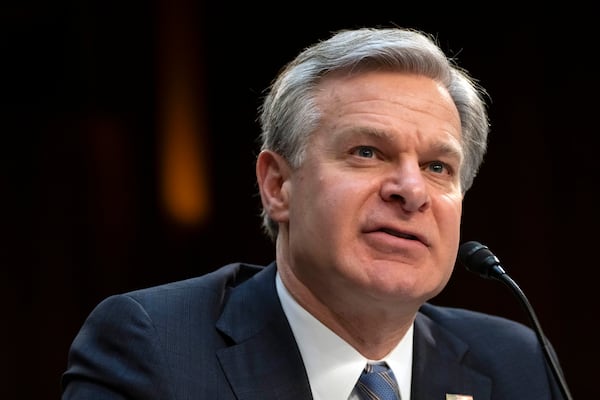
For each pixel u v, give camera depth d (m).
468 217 14.15
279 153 5.09
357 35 4.98
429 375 5.34
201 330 5.04
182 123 14.29
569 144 13.87
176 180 14.23
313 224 4.75
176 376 4.76
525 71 13.95
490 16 13.97
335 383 4.98
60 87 13.98
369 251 4.65
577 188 13.83
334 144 4.76
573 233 13.83
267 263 14.19
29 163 13.81
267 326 5.11
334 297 4.85
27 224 13.71
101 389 4.79
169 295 5.19
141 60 14.27
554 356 5.85
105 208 13.99
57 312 13.65
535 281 13.88
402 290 4.63
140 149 14.23
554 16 13.87
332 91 4.86
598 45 13.73
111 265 13.92
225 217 14.27
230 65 14.35
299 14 14.23
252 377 4.89
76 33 14.01
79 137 13.99
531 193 13.95
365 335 5.00
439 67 4.97
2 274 13.55
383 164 4.75
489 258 5.04
